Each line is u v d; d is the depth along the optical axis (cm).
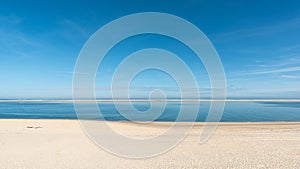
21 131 1912
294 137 1656
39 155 1161
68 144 1410
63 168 968
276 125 2527
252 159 1082
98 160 1084
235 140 1541
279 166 984
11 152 1216
